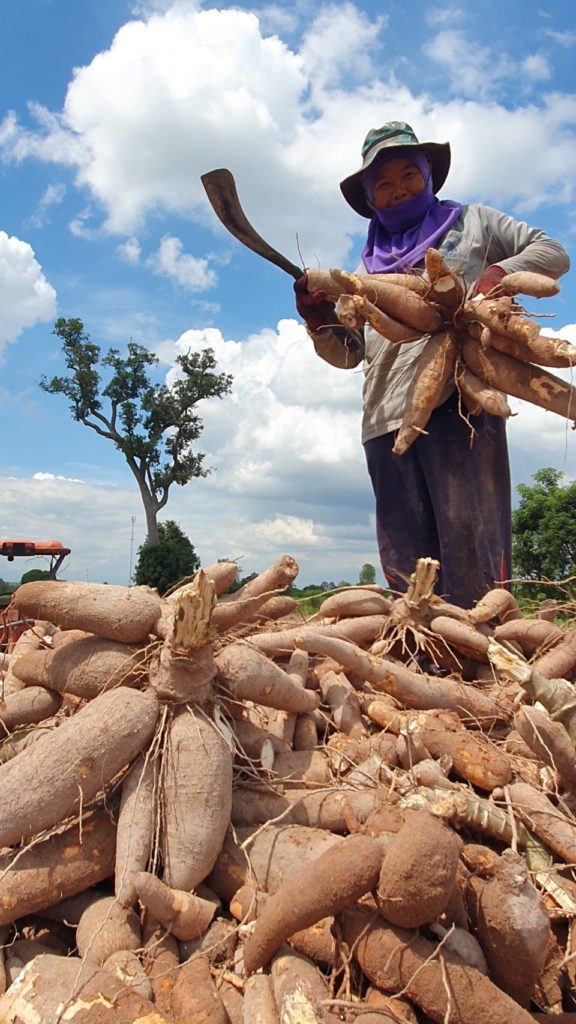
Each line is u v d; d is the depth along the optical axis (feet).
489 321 14.49
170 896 7.75
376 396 18.57
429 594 14.85
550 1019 6.88
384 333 15.42
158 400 101.40
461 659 15.24
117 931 7.84
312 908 6.75
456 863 6.61
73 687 10.35
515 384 14.80
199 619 9.10
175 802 8.57
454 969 6.54
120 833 8.46
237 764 10.32
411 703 12.78
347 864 6.70
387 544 18.74
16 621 12.46
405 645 14.73
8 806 8.17
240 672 10.00
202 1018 6.77
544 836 8.87
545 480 57.00
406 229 18.78
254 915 8.05
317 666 13.65
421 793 8.79
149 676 9.86
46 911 8.61
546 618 17.15
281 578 12.67
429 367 15.37
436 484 17.26
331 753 11.10
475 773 10.11
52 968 7.27
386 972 6.66
